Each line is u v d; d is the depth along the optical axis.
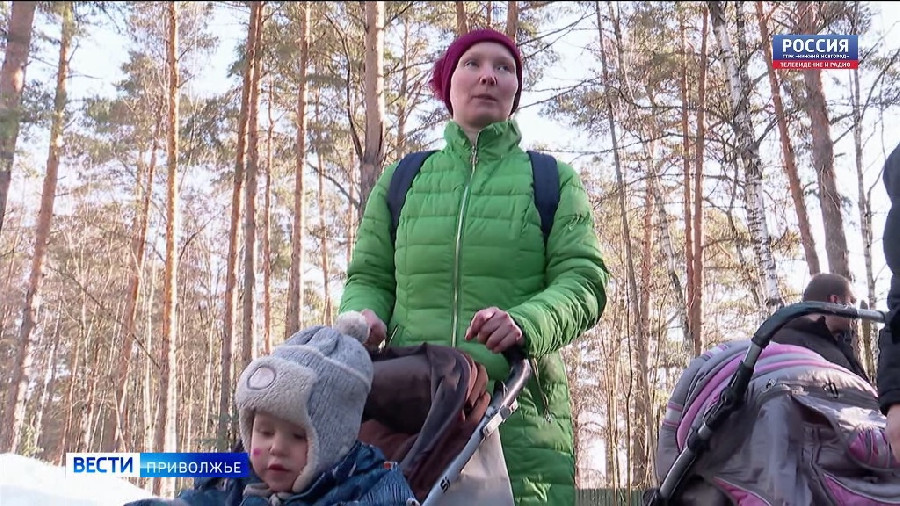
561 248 2.19
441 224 2.22
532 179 2.26
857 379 1.87
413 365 1.87
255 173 15.62
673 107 11.42
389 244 2.41
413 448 1.71
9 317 27.34
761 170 9.96
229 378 15.37
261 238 24.78
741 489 1.80
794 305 1.69
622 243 16.31
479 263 2.15
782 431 1.75
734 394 1.77
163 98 15.54
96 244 25.12
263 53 15.18
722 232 18.83
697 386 2.11
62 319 30.41
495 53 2.46
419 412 1.84
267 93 19.19
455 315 2.14
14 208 19.97
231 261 15.96
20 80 10.14
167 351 15.30
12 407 15.39
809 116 11.37
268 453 1.51
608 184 14.47
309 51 15.32
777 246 13.04
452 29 16.28
